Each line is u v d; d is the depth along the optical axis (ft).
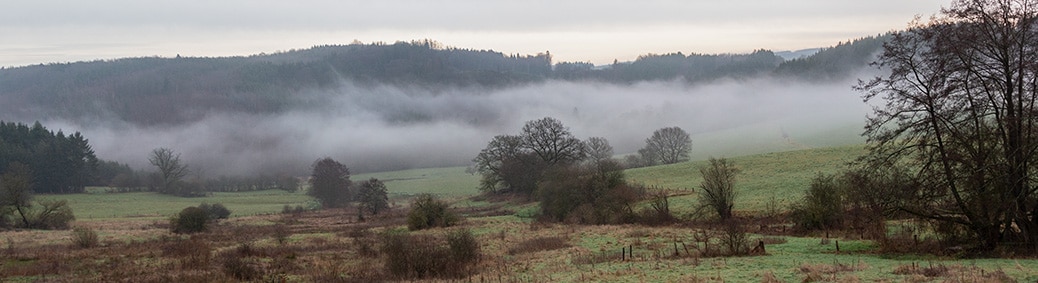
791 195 224.33
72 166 455.63
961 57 90.43
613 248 131.85
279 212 372.38
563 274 90.43
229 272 114.32
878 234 115.96
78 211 362.53
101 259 139.44
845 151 304.71
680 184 288.92
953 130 93.25
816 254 100.73
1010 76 90.22
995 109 91.56
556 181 240.94
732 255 102.63
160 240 193.06
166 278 109.70
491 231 195.62
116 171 518.78
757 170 287.89
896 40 95.45
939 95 92.32
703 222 186.91
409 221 222.89
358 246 162.09
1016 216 89.71
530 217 257.34
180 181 461.78
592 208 217.56
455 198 385.70
